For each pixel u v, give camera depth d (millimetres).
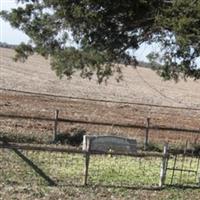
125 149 27734
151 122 45969
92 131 35438
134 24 26828
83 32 27797
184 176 24125
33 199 18172
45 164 23875
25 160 24125
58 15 27219
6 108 42438
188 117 55469
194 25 23188
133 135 36375
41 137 31406
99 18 26516
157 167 25359
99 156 26766
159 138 36906
